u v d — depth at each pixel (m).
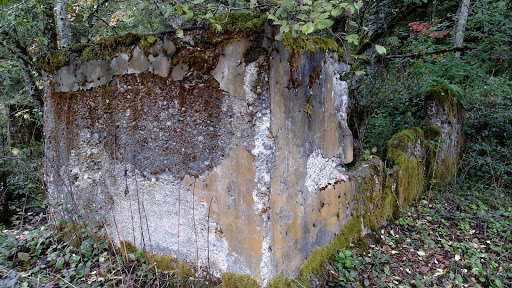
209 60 2.16
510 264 3.26
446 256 3.40
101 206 2.89
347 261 2.81
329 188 2.88
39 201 4.40
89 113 2.83
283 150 2.14
